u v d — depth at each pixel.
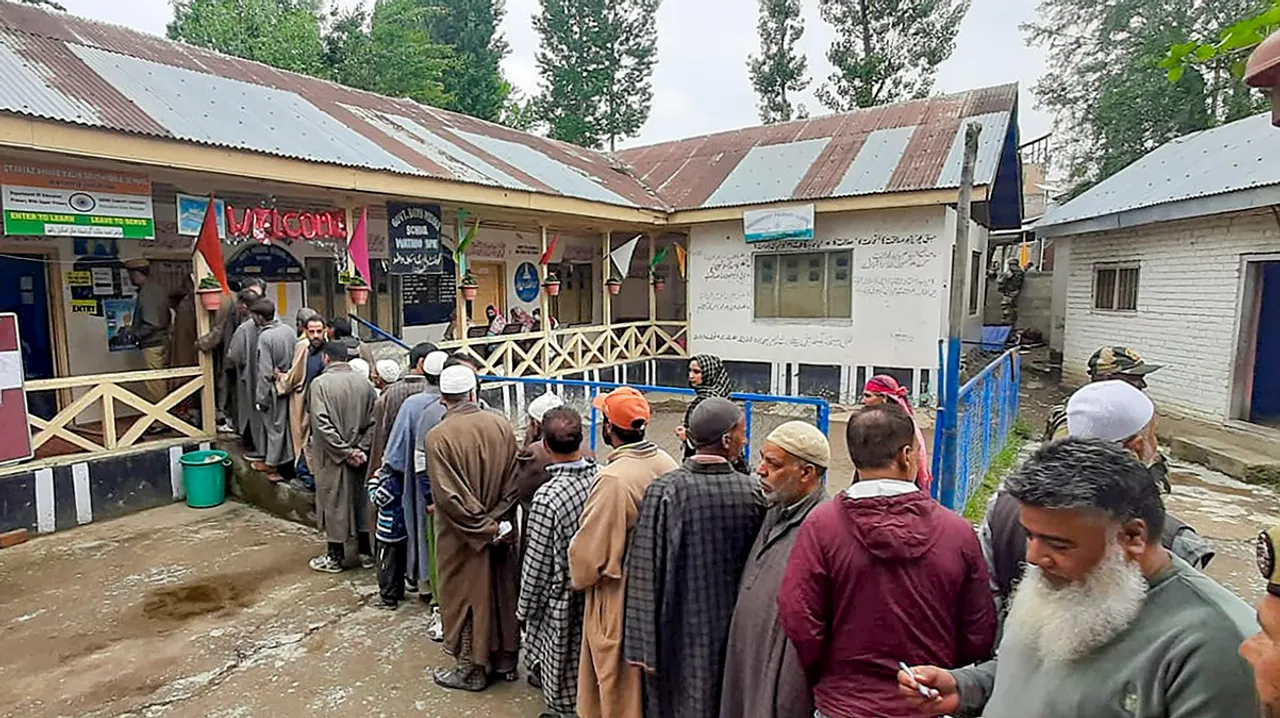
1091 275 10.13
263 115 6.58
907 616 1.67
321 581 4.34
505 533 3.05
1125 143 15.76
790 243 10.26
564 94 26.42
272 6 20.62
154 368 6.75
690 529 2.22
